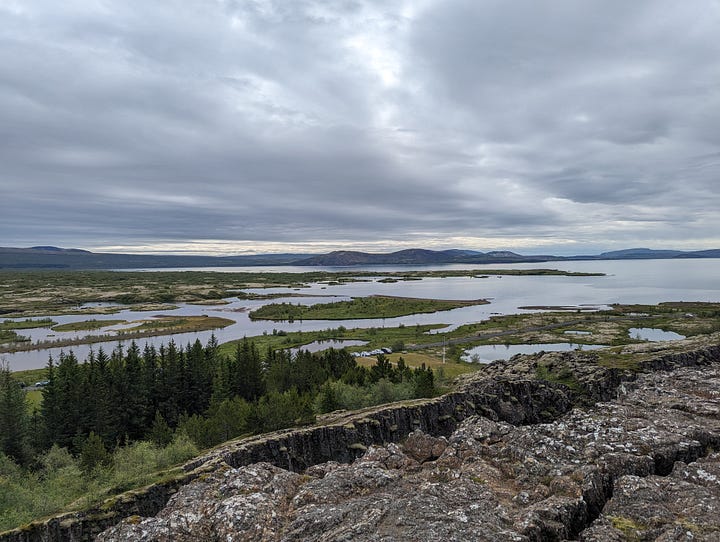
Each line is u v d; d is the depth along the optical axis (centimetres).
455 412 8525
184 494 3997
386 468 4475
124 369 10538
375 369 11719
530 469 4025
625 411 5416
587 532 3070
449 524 3098
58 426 8650
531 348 18438
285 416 7844
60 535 4362
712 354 11369
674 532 2883
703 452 4272
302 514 3412
